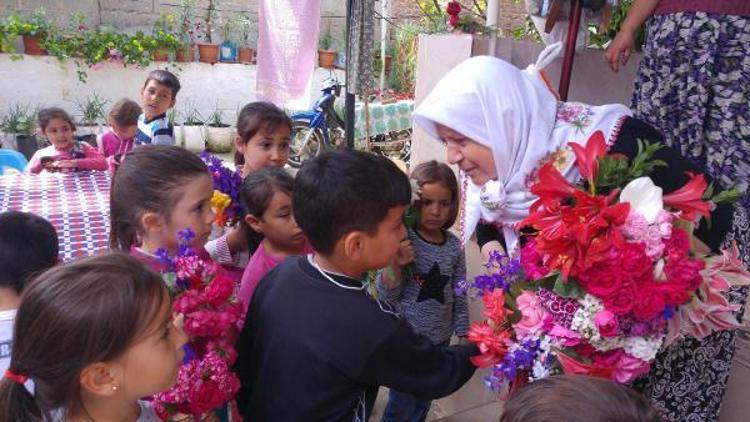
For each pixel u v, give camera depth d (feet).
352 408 3.83
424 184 6.35
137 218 4.94
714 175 5.00
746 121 4.86
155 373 3.22
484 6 17.24
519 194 4.52
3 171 12.85
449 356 4.15
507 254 4.89
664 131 5.15
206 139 25.03
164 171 4.90
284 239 5.60
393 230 3.82
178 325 3.77
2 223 5.10
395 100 24.02
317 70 27.35
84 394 3.17
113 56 23.06
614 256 3.16
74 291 2.97
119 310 2.98
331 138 23.58
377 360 3.65
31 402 3.14
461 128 4.39
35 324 2.98
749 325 6.46
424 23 26.58
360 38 11.62
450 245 6.81
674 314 3.47
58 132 10.88
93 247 7.04
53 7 23.16
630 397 2.61
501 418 2.82
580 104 4.61
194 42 25.77
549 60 4.97
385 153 23.44
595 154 3.58
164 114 11.96
